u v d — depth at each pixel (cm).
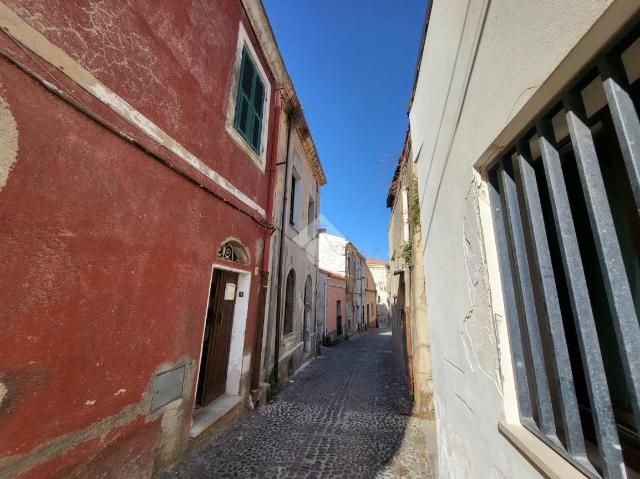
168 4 318
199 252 364
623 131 89
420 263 552
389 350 1376
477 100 183
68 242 212
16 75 183
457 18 230
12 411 179
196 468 332
